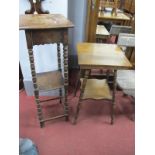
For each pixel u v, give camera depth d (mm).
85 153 1354
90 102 1901
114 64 1254
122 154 1358
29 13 1489
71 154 1343
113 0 1890
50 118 1562
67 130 1548
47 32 1173
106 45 1570
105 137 1497
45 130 1538
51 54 1713
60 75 1577
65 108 1574
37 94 1401
